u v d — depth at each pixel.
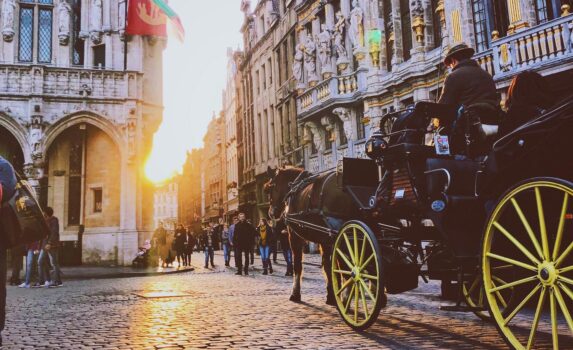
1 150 22.67
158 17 23.52
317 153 28.08
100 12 23.06
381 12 22.94
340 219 6.83
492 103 5.19
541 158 3.81
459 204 4.75
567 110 3.50
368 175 6.68
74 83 21.81
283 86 35.09
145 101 23.77
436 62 18.52
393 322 6.27
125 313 7.84
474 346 4.79
